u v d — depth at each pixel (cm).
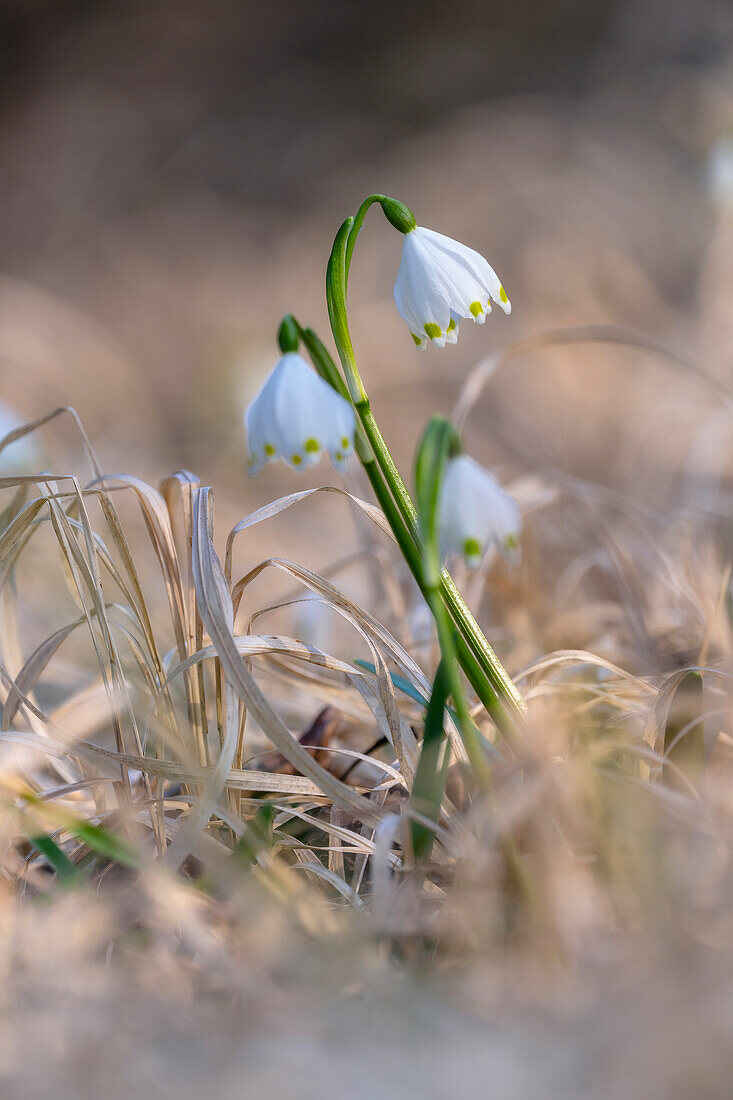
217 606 71
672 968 65
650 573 88
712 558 89
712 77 252
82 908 68
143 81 330
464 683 79
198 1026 65
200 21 336
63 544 76
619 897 68
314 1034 64
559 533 98
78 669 88
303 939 68
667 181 229
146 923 69
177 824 73
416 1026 64
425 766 70
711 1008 63
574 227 222
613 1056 62
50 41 334
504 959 67
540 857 69
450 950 68
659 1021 63
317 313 227
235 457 166
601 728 75
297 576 75
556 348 170
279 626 106
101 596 74
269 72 333
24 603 98
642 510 89
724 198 163
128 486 76
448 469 67
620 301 196
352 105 328
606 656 82
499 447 151
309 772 70
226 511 140
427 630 85
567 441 145
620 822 69
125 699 74
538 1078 63
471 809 72
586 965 66
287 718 83
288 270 251
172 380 205
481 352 188
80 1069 64
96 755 73
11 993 67
